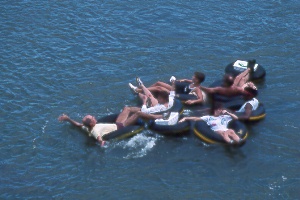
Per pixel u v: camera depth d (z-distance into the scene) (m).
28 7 42.31
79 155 26.59
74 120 29.44
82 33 39.00
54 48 37.09
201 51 36.81
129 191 24.34
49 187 24.66
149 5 42.84
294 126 28.69
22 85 32.88
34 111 30.30
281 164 25.97
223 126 27.34
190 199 23.86
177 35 38.81
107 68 34.84
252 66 32.72
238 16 41.44
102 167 25.83
